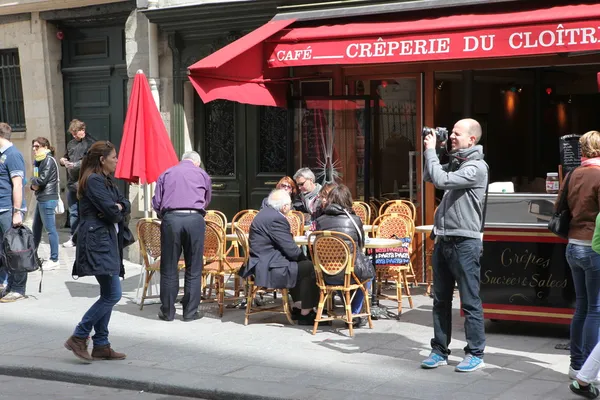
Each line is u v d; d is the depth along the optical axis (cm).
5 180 1077
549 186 843
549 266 836
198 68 1027
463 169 720
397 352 812
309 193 1088
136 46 1396
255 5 1220
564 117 1088
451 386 690
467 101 1116
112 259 775
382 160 1200
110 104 1526
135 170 1039
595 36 873
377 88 1197
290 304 1036
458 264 730
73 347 786
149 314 1013
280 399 663
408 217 1055
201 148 1370
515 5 972
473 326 735
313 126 1205
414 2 1038
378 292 1016
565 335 870
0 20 1616
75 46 1567
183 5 1307
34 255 1072
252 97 1127
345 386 694
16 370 787
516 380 706
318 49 1045
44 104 1580
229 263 1030
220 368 762
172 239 962
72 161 1398
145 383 725
